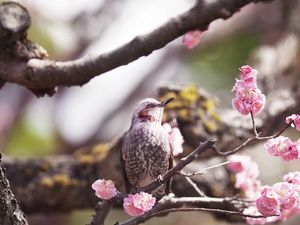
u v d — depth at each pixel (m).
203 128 7.82
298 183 5.28
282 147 5.18
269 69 9.91
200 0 6.18
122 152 6.70
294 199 5.18
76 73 6.07
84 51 11.54
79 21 11.48
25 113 12.34
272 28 11.45
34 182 8.27
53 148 12.20
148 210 5.22
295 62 10.37
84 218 11.56
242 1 6.27
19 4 5.98
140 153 6.53
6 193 5.22
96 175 8.22
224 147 7.84
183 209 5.27
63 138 12.25
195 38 6.37
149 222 11.89
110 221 11.41
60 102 12.57
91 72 6.08
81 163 8.34
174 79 12.70
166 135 6.48
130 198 5.16
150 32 6.12
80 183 8.27
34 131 12.22
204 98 8.04
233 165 6.36
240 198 6.07
